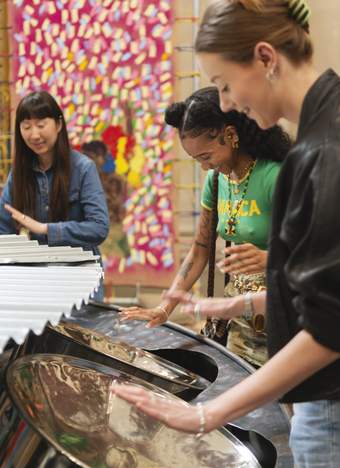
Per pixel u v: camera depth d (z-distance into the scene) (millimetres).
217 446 1101
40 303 1019
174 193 3645
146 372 1333
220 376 1405
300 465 976
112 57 3619
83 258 1549
